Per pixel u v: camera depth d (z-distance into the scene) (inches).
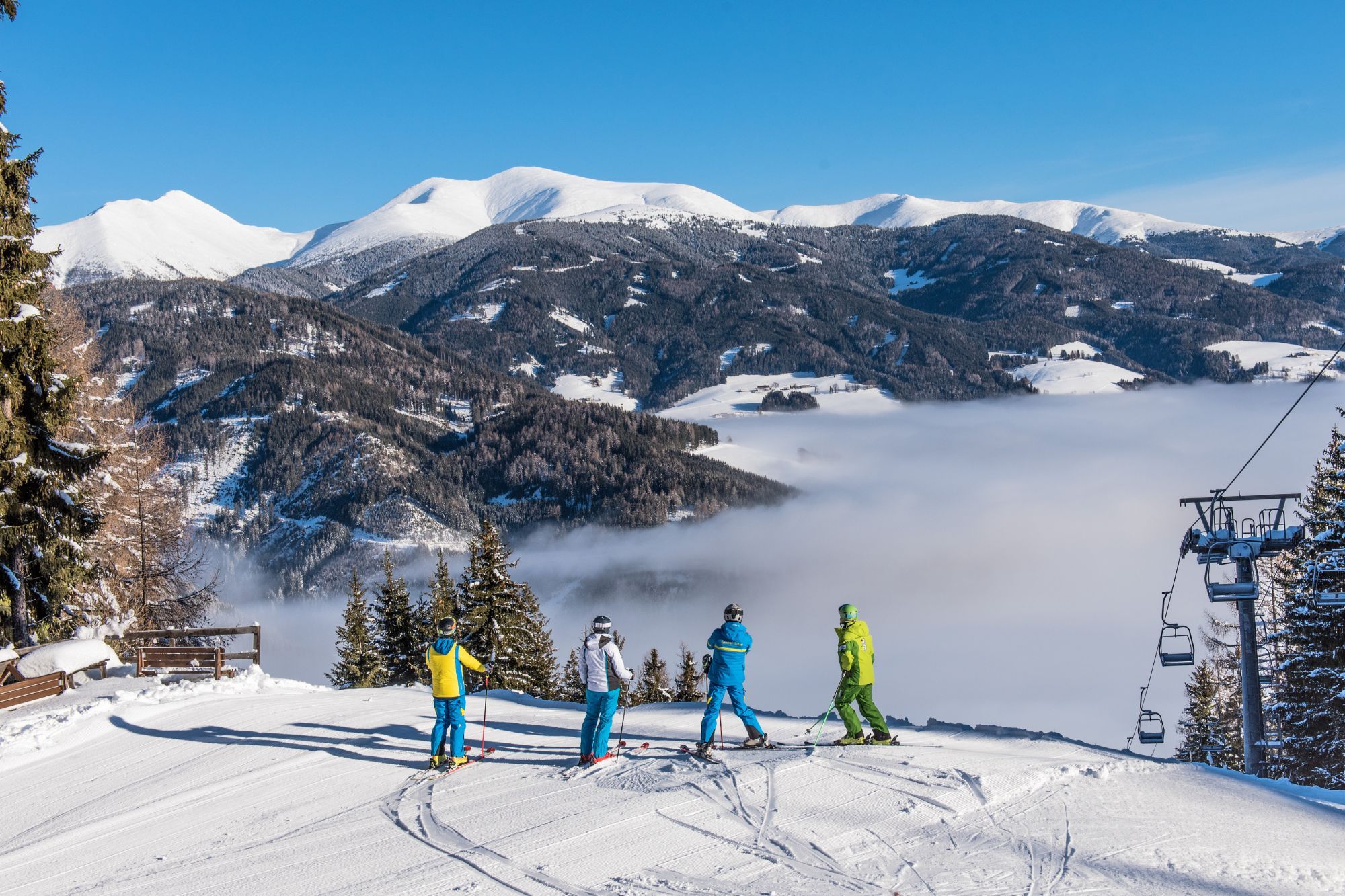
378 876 280.8
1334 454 970.7
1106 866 268.5
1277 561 1075.3
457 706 406.6
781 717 522.6
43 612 777.6
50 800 385.4
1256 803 325.4
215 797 375.9
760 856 283.7
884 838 296.0
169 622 1278.3
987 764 371.9
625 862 282.4
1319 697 925.2
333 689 634.8
